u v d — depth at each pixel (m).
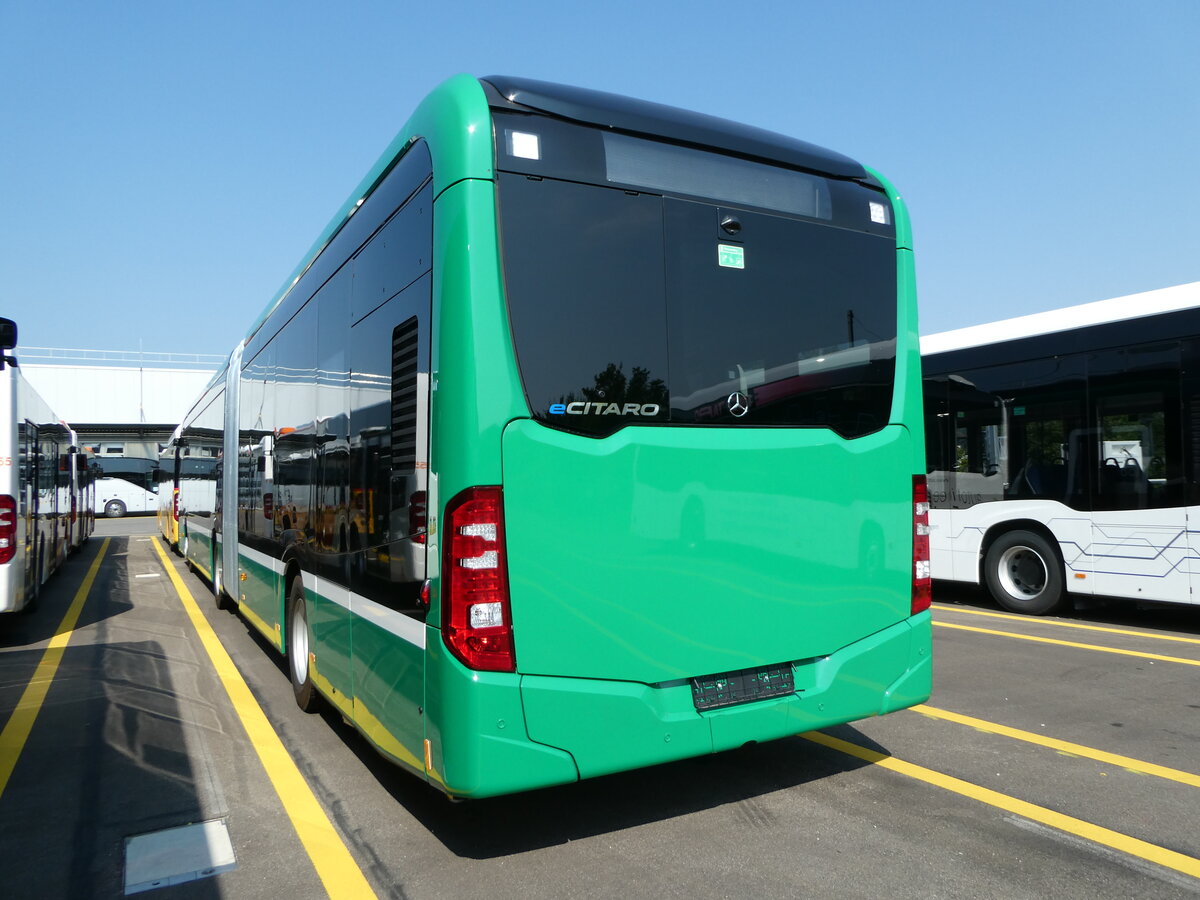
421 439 3.47
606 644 3.38
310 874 3.55
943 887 3.31
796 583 3.89
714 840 3.76
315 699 5.84
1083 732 5.28
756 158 4.02
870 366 4.26
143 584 14.06
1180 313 8.34
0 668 7.73
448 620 3.21
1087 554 9.10
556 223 3.42
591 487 3.37
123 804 4.40
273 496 6.94
